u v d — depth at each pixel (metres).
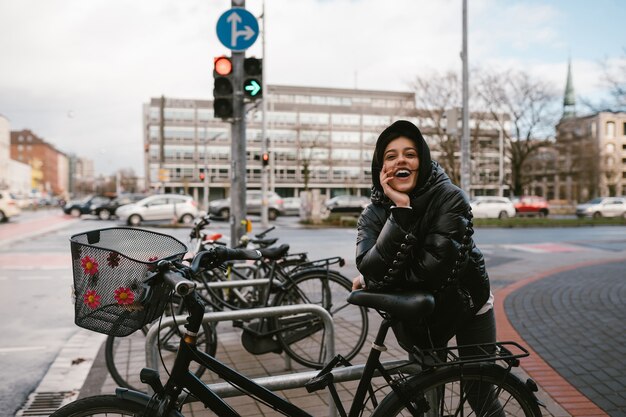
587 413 3.34
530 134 38.94
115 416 1.99
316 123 81.50
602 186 55.28
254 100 7.81
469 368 2.11
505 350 2.15
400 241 1.95
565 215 47.41
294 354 4.34
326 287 4.48
